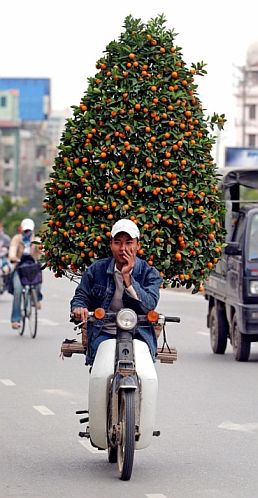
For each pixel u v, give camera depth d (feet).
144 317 49.96
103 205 57.16
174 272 58.54
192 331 128.16
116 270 50.11
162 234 57.47
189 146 58.03
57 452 56.29
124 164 57.82
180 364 95.35
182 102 58.44
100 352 49.67
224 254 101.65
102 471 51.57
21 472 51.34
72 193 58.08
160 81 58.54
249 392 78.28
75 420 66.18
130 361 48.37
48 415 67.97
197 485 48.65
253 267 96.22
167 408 70.95
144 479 49.83
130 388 47.16
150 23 59.72
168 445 58.39
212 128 59.52
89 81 59.26
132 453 47.80
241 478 50.21
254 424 65.05
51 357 99.91
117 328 49.11
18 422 65.41
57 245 58.23
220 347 103.91
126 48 58.85
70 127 58.59
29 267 118.01
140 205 57.47
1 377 86.12
